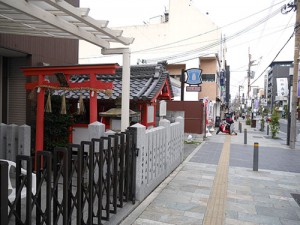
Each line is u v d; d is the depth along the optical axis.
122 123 6.55
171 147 7.85
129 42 6.37
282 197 6.02
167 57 25.91
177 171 8.09
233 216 4.88
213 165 9.13
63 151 3.10
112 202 4.92
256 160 8.49
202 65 26.08
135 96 8.19
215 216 4.84
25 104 9.12
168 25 26.55
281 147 14.14
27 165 2.61
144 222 4.49
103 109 8.95
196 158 10.33
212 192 6.17
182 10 26.20
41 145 6.91
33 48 8.88
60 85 6.83
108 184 4.17
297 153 12.25
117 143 4.45
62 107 7.02
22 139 6.22
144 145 5.40
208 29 25.72
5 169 2.22
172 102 16.19
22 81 9.13
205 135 17.12
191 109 15.93
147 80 9.65
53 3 3.80
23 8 3.83
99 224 3.95
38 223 2.93
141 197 5.35
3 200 2.21
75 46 11.51
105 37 6.09
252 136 19.56
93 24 4.80
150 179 5.96
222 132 21.56
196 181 7.05
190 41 25.97
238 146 13.90
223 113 40.91
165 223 4.48
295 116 13.69
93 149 3.73
